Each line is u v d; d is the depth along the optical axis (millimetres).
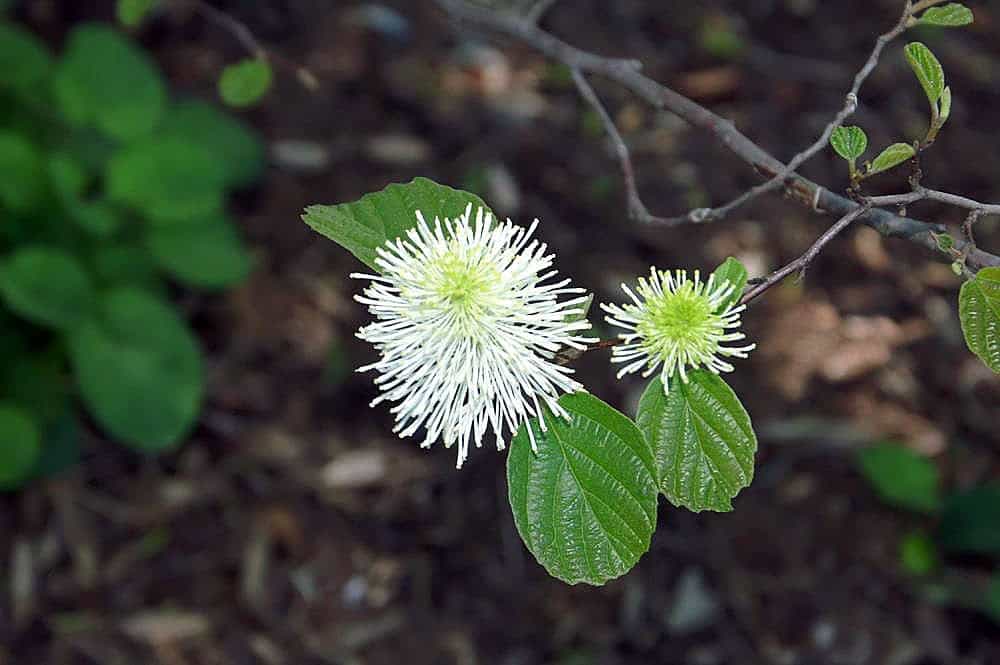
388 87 1107
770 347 964
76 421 872
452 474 894
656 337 436
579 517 443
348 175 1040
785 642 827
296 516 870
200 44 1108
